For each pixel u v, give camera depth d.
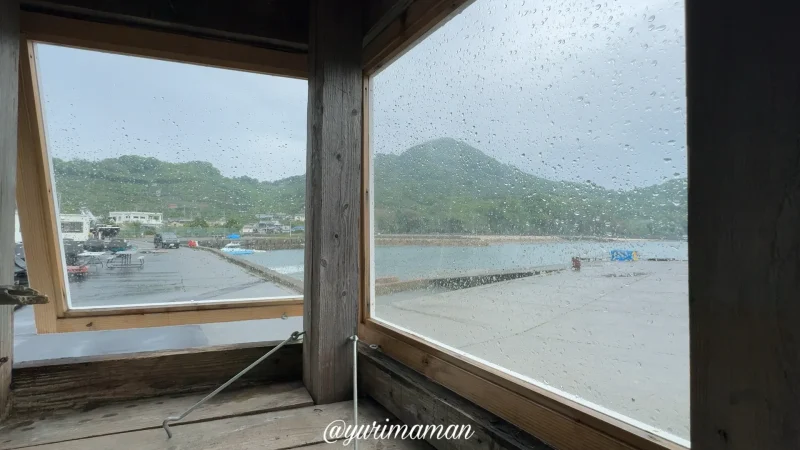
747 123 0.45
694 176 0.50
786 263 0.42
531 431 0.88
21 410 1.24
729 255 0.47
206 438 1.15
